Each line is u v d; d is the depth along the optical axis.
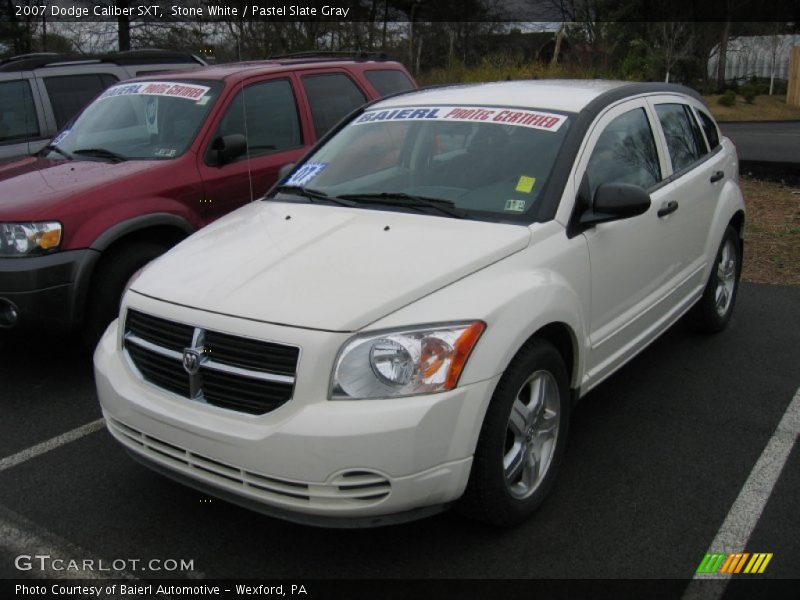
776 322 6.01
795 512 3.50
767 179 11.84
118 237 5.03
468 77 22.47
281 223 3.87
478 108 4.34
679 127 5.09
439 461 2.88
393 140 4.39
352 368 2.86
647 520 3.45
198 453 3.02
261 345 2.95
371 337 2.90
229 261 3.46
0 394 4.93
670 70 28.50
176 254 3.72
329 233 3.62
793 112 29.38
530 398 3.36
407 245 3.41
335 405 2.83
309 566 3.18
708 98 31.53
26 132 7.96
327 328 2.89
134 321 3.40
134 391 3.28
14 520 3.53
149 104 6.18
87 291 4.93
